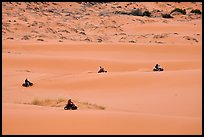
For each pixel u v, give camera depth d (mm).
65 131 41188
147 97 72125
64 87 85938
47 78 96438
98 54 155500
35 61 129625
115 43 171375
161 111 61625
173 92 73250
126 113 48031
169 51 161750
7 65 124438
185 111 61188
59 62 129750
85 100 72062
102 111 50281
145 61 132125
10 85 91188
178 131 41781
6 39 181000
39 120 44594
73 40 193750
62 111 49750
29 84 89000
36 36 195250
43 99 71625
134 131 41438
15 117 45688
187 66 126938
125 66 126938
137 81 83625
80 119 45000
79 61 130500
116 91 79625
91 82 86688
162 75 85062
